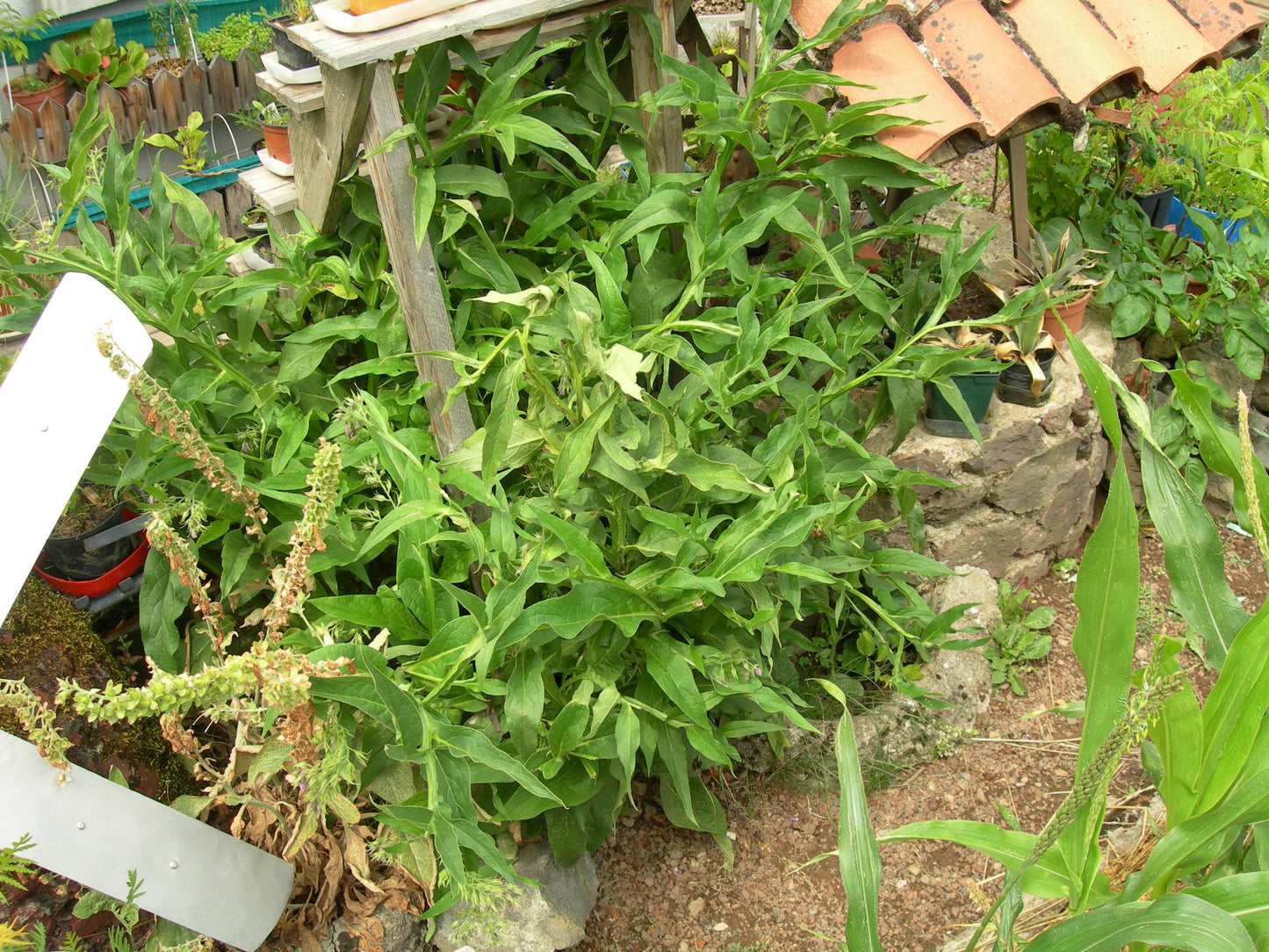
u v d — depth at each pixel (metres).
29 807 1.61
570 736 2.00
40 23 4.25
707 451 2.31
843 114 2.47
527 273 2.50
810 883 2.51
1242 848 1.64
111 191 2.23
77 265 2.14
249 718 1.79
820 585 2.66
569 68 2.72
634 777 2.67
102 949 1.85
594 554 1.86
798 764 2.68
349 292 2.39
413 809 1.75
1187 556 1.54
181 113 4.49
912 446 2.96
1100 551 1.38
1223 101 3.52
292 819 2.04
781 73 2.40
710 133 2.46
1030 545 3.24
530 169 2.76
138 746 2.02
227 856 1.85
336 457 1.58
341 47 1.93
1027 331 2.88
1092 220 3.47
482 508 2.35
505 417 1.77
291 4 4.13
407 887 2.11
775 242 2.88
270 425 2.28
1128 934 1.27
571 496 1.92
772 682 2.43
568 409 1.91
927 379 2.57
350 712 1.99
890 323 2.63
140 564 2.38
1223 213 3.71
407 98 2.23
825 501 2.53
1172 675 1.07
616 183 2.64
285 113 2.71
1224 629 1.54
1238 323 3.33
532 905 2.16
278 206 2.67
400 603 2.00
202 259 2.29
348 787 2.11
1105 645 1.41
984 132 2.65
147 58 4.38
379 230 2.51
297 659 1.49
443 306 2.23
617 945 2.39
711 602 2.15
